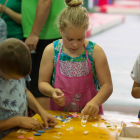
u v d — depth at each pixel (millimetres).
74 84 1988
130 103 4023
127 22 12477
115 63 6090
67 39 1795
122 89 4562
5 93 1624
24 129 1583
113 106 3898
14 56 1406
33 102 1817
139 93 1933
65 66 1997
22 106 1734
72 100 2018
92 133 1518
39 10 2541
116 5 14625
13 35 2908
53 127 1613
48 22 2646
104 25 10898
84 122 1668
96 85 2086
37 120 1729
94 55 1986
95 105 1794
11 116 1660
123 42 8484
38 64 2795
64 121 1688
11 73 1444
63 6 2621
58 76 2016
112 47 7773
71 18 1739
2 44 1451
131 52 7168
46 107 2877
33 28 2625
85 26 1759
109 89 1954
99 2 14500
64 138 1462
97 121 1691
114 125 1619
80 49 1992
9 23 2883
